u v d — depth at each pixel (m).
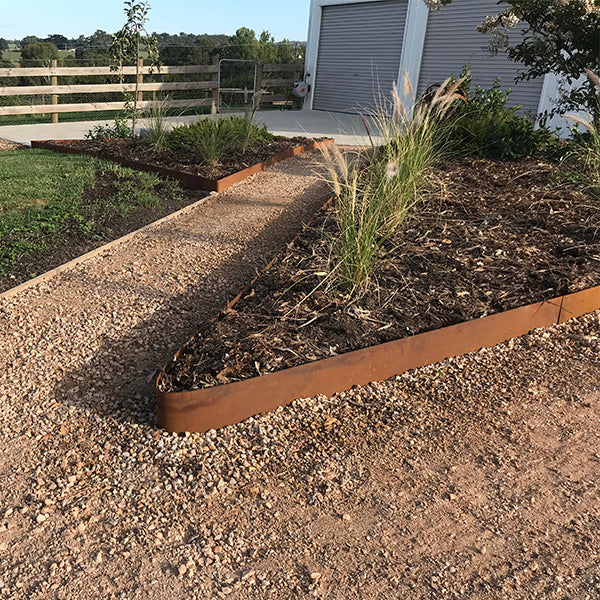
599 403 2.87
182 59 15.08
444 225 4.64
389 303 3.44
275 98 16.17
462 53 11.93
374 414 2.78
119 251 4.69
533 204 5.09
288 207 5.85
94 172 6.57
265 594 1.86
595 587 1.88
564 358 3.26
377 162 5.38
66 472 2.40
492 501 2.26
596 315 3.70
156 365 3.15
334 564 1.98
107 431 2.65
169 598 1.85
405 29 13.03
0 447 2.55
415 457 2.49
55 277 4.19
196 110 13.60
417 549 2.04
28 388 2.96
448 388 2.98
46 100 12.91
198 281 4.20
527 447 2.56
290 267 4.01
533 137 7.23
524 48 7.33
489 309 3.40
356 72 14.69
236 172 6.75
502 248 4.19
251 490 2.30
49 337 3.42
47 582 1.90
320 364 2.82
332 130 11.23
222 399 2.62
